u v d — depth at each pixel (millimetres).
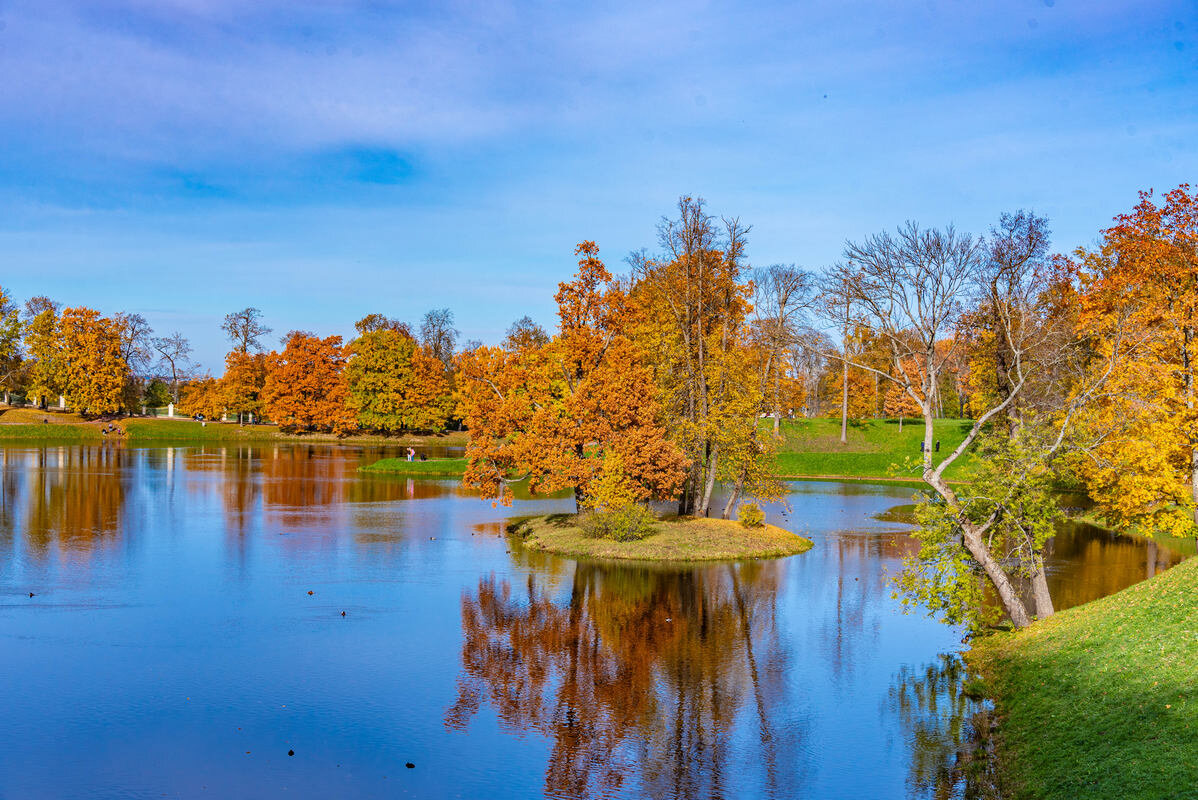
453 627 27203
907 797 16047
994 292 27922
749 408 44938
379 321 140000
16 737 18266
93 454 88562
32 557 35844
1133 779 13734
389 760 17672
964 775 16906
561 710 20562
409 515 50938
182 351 149125
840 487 70375
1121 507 34312
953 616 24750
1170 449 33281
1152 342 31625
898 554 40688
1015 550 25016
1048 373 27922
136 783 16375
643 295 47625
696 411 45875
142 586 31344
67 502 52500
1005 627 26219
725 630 27469
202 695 20938
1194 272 32719
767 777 17047
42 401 124438
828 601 31328
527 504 56875
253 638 25500
